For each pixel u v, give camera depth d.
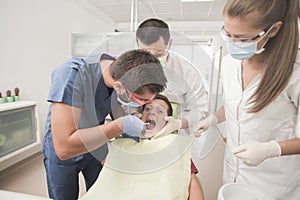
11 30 2.26
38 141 2.29
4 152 1.92
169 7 3.52
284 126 0.76
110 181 0.71
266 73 0.68
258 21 0.57
